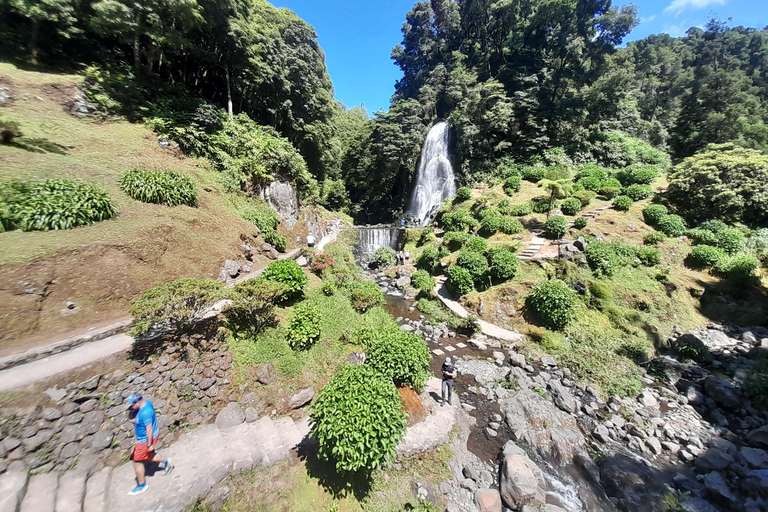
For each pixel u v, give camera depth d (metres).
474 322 13.70
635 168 25.44
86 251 7.85
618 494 6.84
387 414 6.11
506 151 31.23
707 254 15.29
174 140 15.46
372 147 39.59
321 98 30.34
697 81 32.00
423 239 24.94
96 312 7.50
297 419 7.63
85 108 13.91
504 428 8.62
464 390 10.03
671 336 12.63
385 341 9.25
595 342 12.16
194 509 5.25
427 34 47.72
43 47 15.46
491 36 40.72
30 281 6.69
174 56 20.45
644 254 15.65
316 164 34.56
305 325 9.12
